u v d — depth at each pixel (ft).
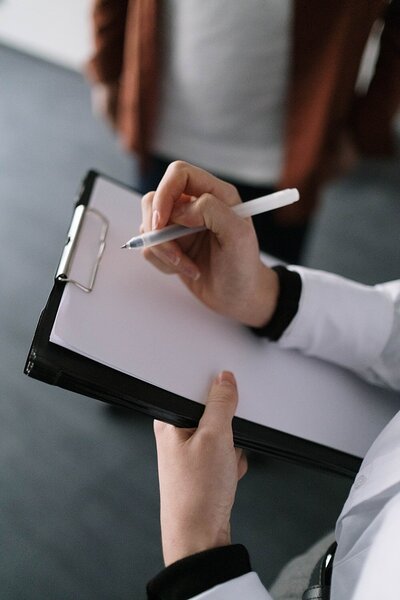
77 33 6.70
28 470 3.84
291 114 3.01
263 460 4.03
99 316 1.55
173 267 1.76
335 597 1.42
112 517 3.72
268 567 3.64
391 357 1.89
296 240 3.69
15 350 4.41
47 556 3.51
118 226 1.87
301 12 2.61
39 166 5.90
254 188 3.42
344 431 1.82
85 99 6.79
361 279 5.45
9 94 6.60
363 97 3.23
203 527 1.43
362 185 6.29
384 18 2.87
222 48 2.81
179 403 1.56
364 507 1.45
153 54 2.97
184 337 1.72
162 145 3.35
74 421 4.10
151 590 1.34
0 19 6.89
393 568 1.19
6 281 4.82
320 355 1.93
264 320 1.87
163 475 1.54
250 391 1.74
